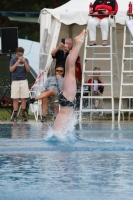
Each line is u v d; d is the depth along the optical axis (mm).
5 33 29047
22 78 25656
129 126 22094
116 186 8523
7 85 37406
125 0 26531
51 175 9453
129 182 8828
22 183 8781
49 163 10812
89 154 12266
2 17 61000
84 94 28750
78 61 29469
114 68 30484
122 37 30078
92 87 27922
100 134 17688
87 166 10430
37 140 15477
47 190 8258
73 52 15016
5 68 38438
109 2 24906
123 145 14148
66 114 15414
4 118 27891
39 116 28844
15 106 25781
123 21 25609
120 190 8234
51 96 24391
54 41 26703
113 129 20297
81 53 30375
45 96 24406
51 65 27547
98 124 23500
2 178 9211
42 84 27109
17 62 25438
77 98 28672
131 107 29906
